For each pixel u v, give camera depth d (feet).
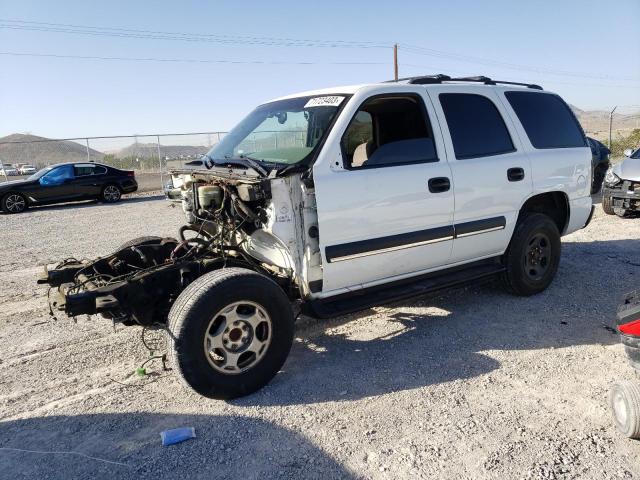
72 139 70.90
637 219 31.50
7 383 12.64
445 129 14.78
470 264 16.14
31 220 43.42
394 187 13.30
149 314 11.96
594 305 16.78
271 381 12.37
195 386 10.91
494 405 11.05
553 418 10.51
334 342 14.53
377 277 13.76
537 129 17.31
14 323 16.78
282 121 14.37
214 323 11.22
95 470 9.29
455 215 14.73
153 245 14.70
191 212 13.83
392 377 12.41
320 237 12.30
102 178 55.98
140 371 12.82
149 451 9.78
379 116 13.73
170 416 10.96
